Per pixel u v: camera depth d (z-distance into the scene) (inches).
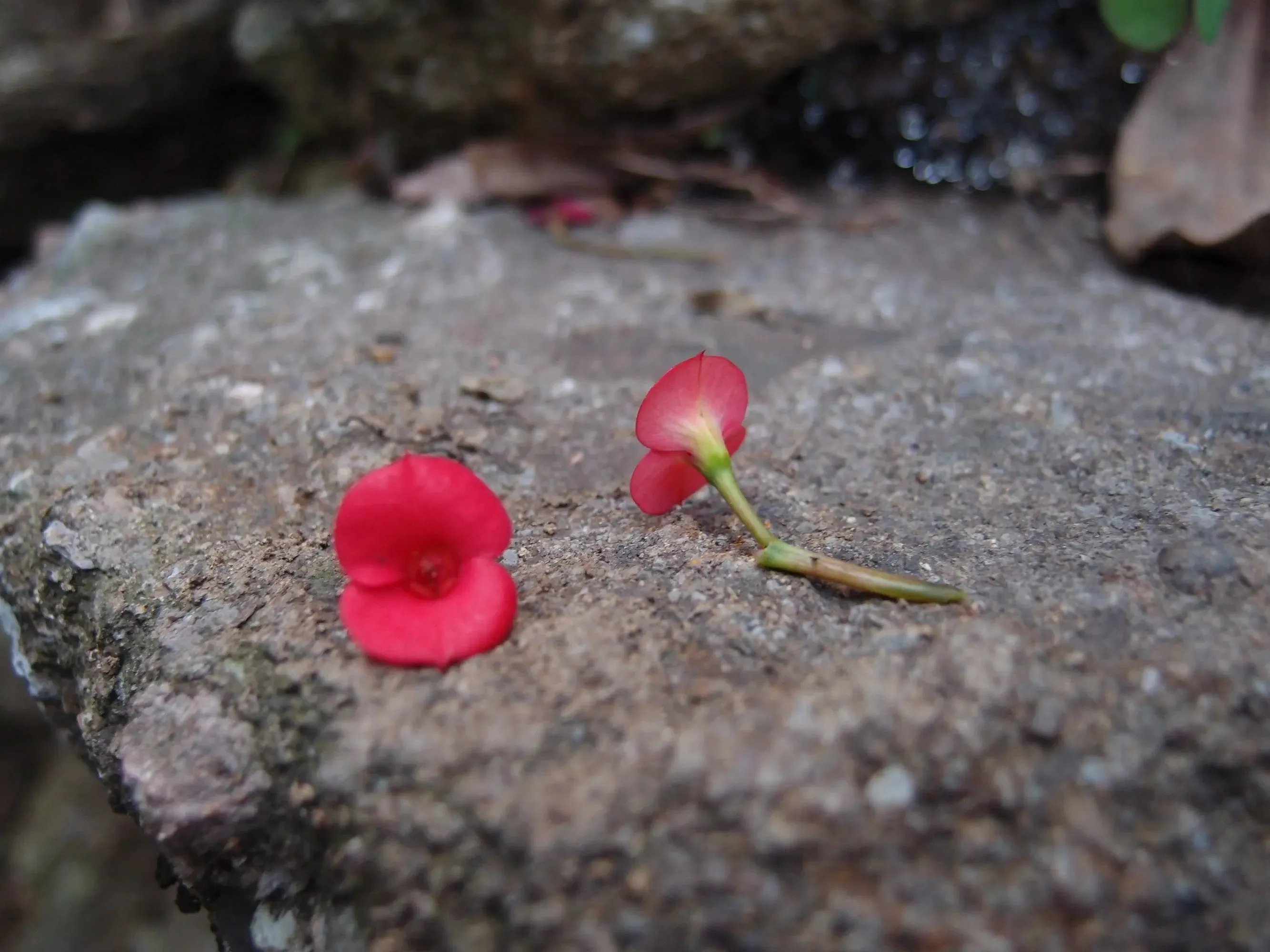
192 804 2.8
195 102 9.2
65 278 6.2
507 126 7.0
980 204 6.4
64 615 3.7
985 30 6.2
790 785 2.4
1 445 4.4
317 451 4.1
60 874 7.3
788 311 5.2
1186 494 3.6
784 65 6.2
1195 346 4.7
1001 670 2.7
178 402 4.5
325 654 2.9
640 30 6.1
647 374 4.7
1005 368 4.5
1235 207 5.1
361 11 6.9
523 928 2.4
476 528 2.9
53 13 9.5
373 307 5.4
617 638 2.9
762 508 3.7
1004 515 3.6
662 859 2.4
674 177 6.6
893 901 2.3
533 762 2.5
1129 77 6.1
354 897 2.6
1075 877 2.4
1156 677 2.7
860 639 2.9
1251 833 2.5
